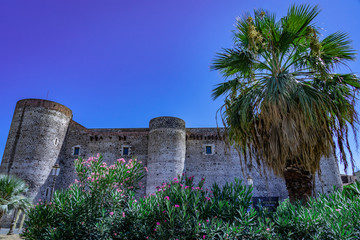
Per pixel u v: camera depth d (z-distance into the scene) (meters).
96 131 29.69
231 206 4.64
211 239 3.97
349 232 3.56
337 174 24.73
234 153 27.98
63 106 28.52
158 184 25.02
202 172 27.52
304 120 5.43
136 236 4.71
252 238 3.92
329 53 6.41
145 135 29.47
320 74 6.05
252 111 6.09
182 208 4.50
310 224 3.95
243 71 6.77
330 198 5.13
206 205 4.69
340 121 5.56
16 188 13.14
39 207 5.50
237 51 6.58
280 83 5.72
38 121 25.91
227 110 6.82
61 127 27.94
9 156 24.72
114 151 28.95
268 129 5.71
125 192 6.24
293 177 5.74
